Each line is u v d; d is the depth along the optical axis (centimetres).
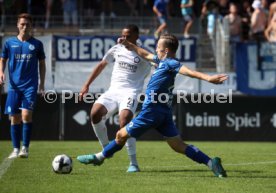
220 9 5506
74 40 4553
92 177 2200
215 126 4288
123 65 2473
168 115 2203
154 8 5159
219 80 1991
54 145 3731
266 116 4303
